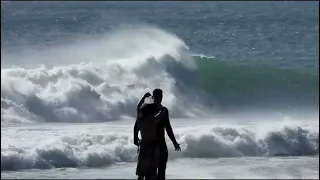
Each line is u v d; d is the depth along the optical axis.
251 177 33.50
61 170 35.12
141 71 63.66
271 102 70.81
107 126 48.12
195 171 34.88
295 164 37.53
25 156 35.69
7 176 33.41
